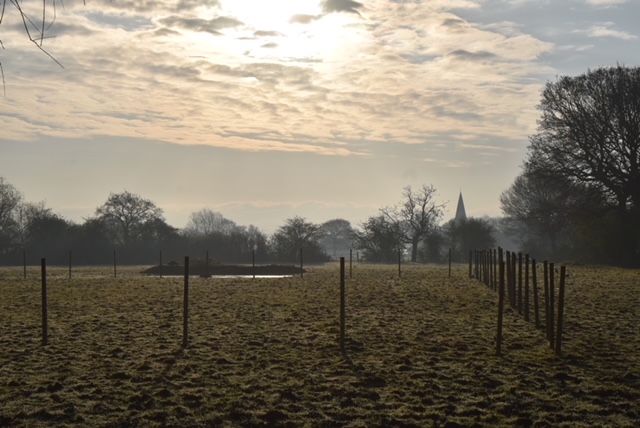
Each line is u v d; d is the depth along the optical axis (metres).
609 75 61.09
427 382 15.77
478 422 12.88
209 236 96.50
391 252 101.06
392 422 12.93
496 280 41.50
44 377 16.25
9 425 12.72
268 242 95.44
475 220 96.25
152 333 22.84
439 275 56.06
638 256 65.62
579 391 15.02
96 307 31.03
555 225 68.56
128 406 13.89
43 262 20.80
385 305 31.41
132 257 91.56
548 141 63.75
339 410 13.66
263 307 30.78
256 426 12.75
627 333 22.50
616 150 60.84
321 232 98.06
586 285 41.94
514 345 20.25
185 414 13.42
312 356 18.80
